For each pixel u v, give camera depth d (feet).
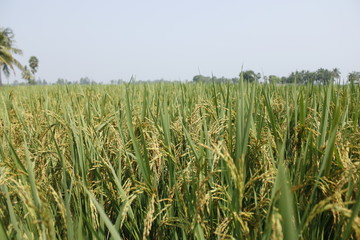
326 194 4.97
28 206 3.78
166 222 5.42
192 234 5.41
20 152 7.14
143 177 6.13
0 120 9.91
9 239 4.21
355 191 4.93
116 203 5.82
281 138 6.72
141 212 5.85
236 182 4.03
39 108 13.51
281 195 3.31
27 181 5.54
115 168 6.87
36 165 6.49
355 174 4.69
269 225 3.70
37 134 8.45
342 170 5.04
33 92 26.76
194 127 7.31
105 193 6.16
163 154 6.16
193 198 5.36
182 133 7.45
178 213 5.91
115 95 17.33
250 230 5.01
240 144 5.20
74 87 24.77
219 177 5.99
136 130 8.07
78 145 6.06
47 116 9.11
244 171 5.13
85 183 5.72
